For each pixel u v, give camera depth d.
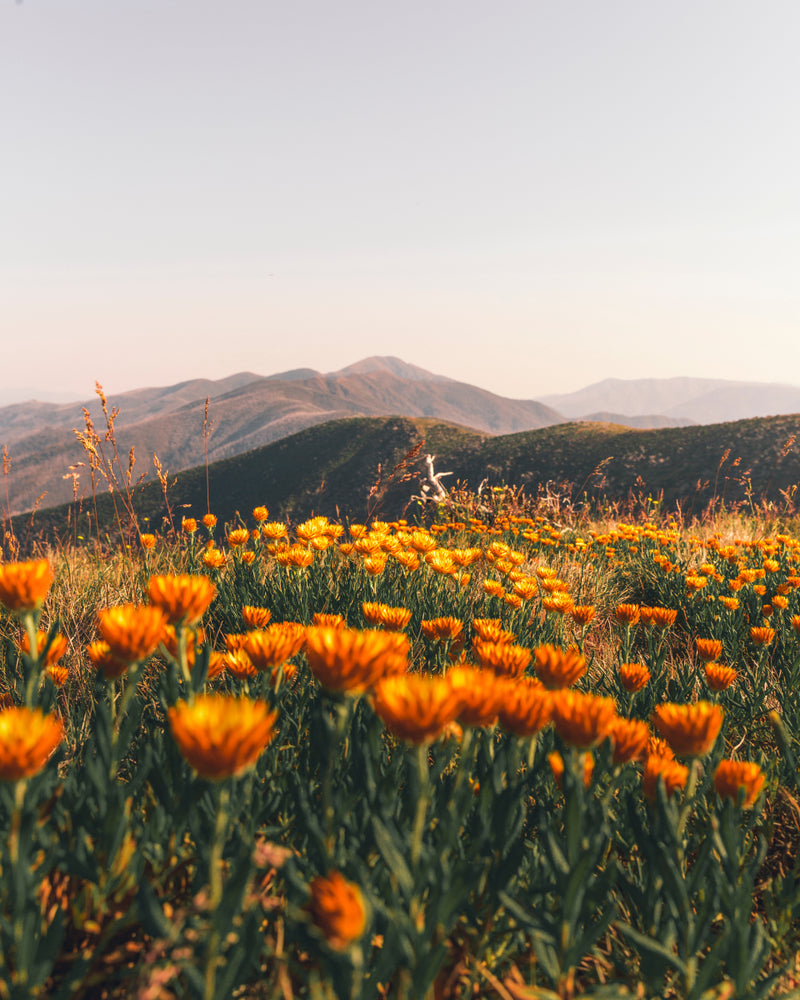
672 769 1.41
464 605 3.61
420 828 0.88
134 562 4.73
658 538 7.00
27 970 0.86
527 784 1.37
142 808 1.40
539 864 1.31
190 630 1.45
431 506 9.04
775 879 1.58
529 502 9.88
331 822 1.11
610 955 1.26
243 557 3.95
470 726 1.01
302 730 1.81
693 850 1.58
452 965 1.13
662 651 2.81
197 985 0.84
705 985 1.04
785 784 2.05
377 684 0.92
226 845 1.13
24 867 0.89
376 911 0.96
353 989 0.77
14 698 1.80
